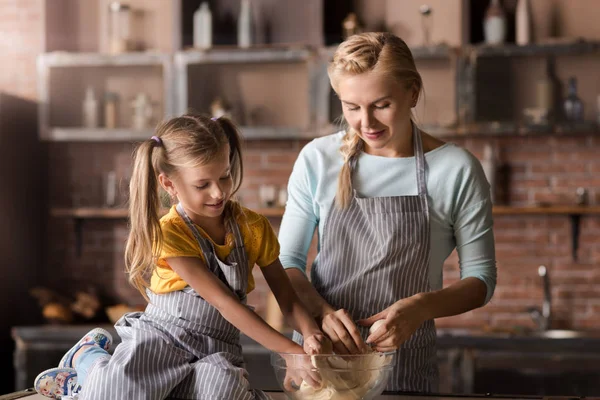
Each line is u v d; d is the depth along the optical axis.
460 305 1.71
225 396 1.34
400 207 1.81
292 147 4.68
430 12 4.39
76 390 1.45
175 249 1.47
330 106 4.32
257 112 4.43
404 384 1.82
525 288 4.55
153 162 1.46
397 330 1.59
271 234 1.64
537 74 4.23
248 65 4.43
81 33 4.70
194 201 1.46
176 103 4.43
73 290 4.80
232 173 1.61
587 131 4.19
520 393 3.89
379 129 1.65
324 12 4.58
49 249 4.83
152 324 1.48
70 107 4.52
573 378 3.86
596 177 4.51
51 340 4.16
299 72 4.41
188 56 4.39
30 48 4.73
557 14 4.39
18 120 4.58
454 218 1.83
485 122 4.23
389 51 1.62
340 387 1.35
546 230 4.55
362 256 1.83
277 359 1.39
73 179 4.83
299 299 1.64
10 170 4.48
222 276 1.53
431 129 4.25
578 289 4.52
